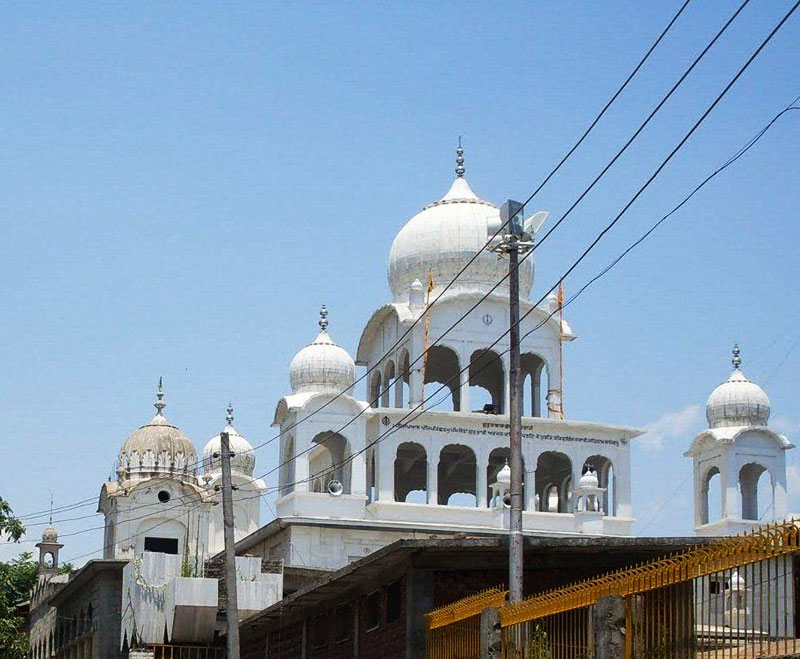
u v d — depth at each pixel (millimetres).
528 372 73625
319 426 68812
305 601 40812
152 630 50938
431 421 68812
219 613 51656
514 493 29594
